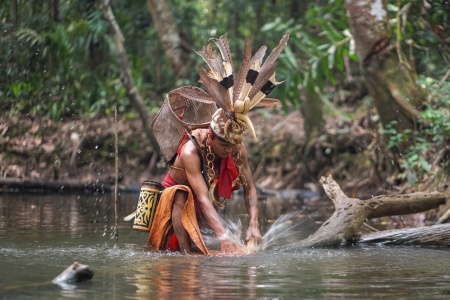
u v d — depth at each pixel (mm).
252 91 7352
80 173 16078
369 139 15188
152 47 20516
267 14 21531
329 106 16031
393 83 11398
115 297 5008
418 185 10945
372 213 8133
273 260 6730
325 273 6027
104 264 6434
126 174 16422
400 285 5516
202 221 7840
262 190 15125
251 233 7539
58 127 16375
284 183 15727
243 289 5320
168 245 7508
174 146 7660
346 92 18094
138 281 5598
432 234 7910
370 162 14852
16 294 5082
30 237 8211
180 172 7648
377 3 11523
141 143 17000
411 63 12508
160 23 18578
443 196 8297
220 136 7340
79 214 10711
